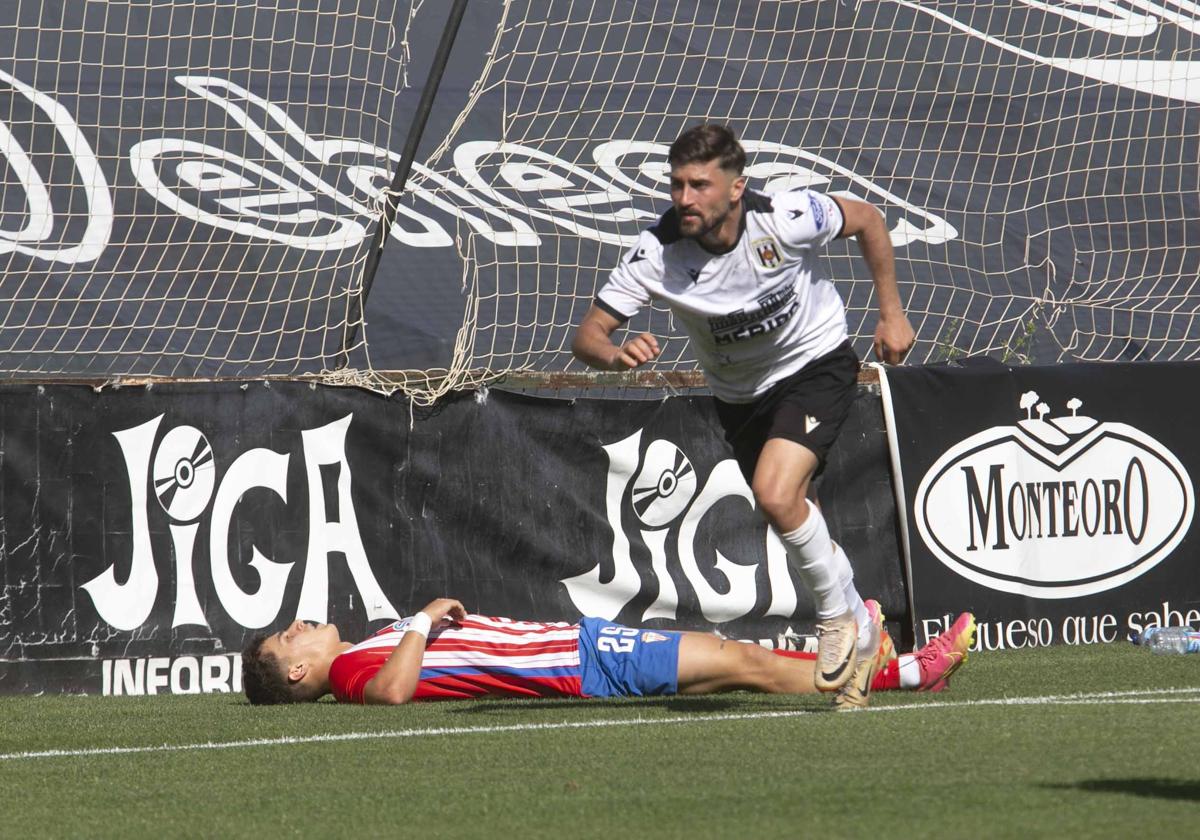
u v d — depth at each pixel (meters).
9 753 14.34
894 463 23.50
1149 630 22.97
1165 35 33.62
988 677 18.72
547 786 10.76
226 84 31.16
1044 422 24.06
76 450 21.42
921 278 29.27
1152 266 30.03
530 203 30.05
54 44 30.78
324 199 29.84
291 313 28.05
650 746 12.66
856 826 8.79
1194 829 8.34
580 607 22.78
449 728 14.66
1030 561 23.75
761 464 14.41
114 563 21.38
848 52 33.16
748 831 8.81
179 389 21.89
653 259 14.38
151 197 29.31
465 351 23.89
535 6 32.84
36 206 28.78
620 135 31.20
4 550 21.00
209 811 10.36
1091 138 32.34
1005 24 33.69
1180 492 24.48
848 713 14.64
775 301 14.48
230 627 21.64
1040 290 29.25
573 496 22.91
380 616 22.19
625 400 23.23
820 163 30.97
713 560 23.16
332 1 32.59
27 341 26.30
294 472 22.12
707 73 32.50
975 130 32.38
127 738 15.10
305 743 13.88
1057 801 9.29
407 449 22.53
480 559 22.58
